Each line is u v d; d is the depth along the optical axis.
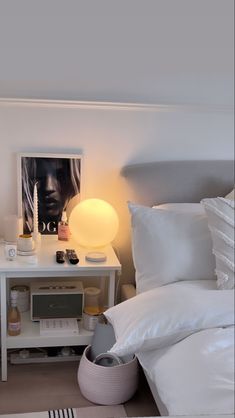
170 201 2.28
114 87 2.21
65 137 2.21
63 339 2.09
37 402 1.90
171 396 1.38
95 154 2.25
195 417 1.18
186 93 2.29
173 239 1.87
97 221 2.11
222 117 2.32
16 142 2.18
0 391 1.96
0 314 2.07
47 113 2.16
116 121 2.23
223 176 2.31
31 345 2.07
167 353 1.53
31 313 2.16
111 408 1.88
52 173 2.22
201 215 1.94
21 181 2.20
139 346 1.55
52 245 2.21
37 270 1.95
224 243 1.74
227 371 1.30
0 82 2.11
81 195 2.26
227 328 1.50
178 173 2.27
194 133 2.32
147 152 2.30
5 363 2.03
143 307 1.64
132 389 1.91
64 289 2.20
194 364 1.38
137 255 1.92
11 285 2.30
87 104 2.18
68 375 2.10
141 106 2.22
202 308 1.54
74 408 1.86
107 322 2.10
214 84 2.30
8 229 2.14
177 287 1.72
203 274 1.85
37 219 2.21
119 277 2.36
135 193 2.27
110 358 1.96
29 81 2.13
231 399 1.21
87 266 2.00
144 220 1.91
